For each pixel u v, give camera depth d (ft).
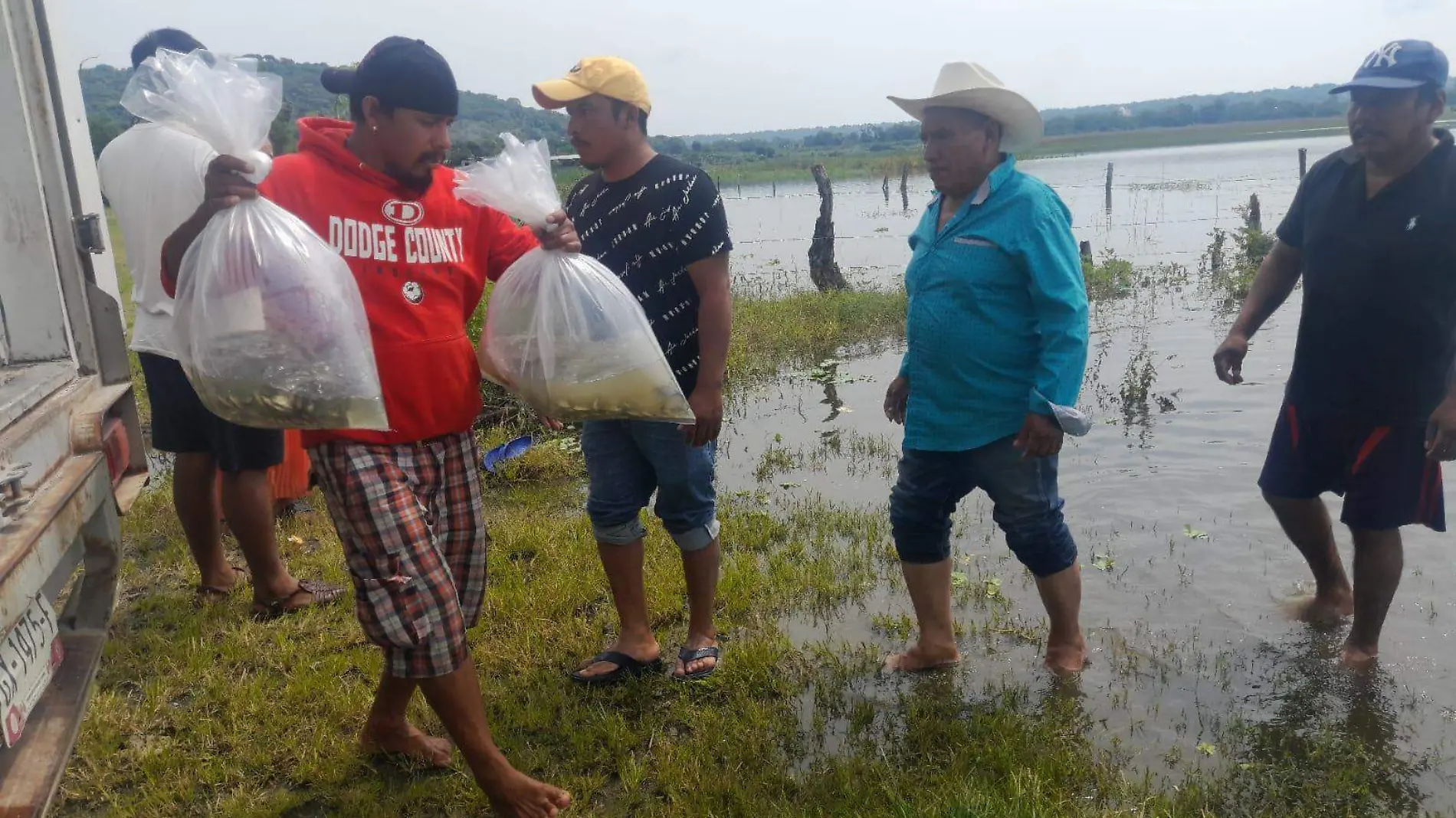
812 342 32.89
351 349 8.00
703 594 12.06
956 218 10.96
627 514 11.61
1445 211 10.61
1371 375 11.31
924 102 10.71
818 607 14.02
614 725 10.94
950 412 11.21
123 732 11.02
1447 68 10.52
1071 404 10.34
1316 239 11.72
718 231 10.63
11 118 9.01
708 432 10.95
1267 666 12.16
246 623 13.35
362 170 8.57
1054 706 11.30
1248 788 9.83
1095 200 97.76
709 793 9.91
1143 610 13.67
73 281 9.59
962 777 9.85
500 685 11.99
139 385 26.63
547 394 9.61
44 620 8.24
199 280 7.79
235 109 7.76
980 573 15.07
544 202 9.27
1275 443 12.78
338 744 10.68
